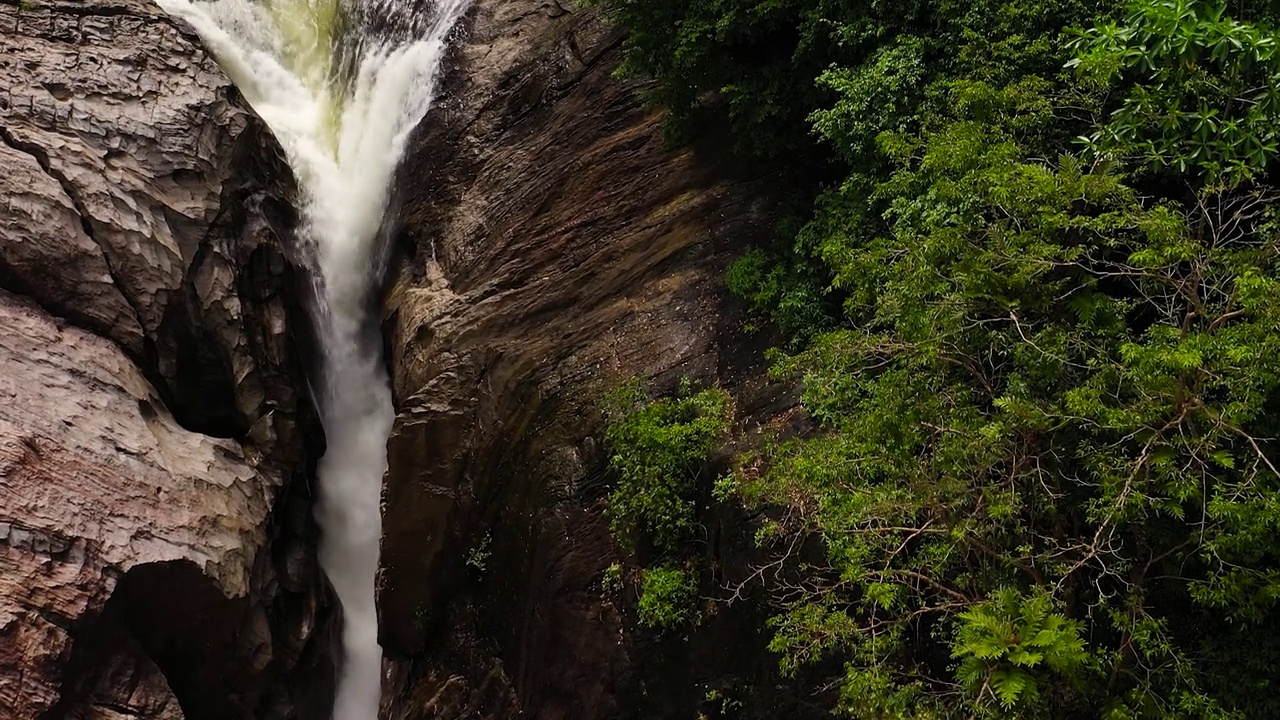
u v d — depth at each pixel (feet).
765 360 38.11
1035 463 24.26
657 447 37.27
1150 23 23.77
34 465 39.52
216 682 45.52
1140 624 22.34
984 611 22.68
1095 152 25.34
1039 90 28.91
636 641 36.50
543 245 49.11
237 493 47.19
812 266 37.68
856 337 27.99
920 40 33.30
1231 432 21.86
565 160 50.80
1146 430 22.13
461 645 45.39
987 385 25.26
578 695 38.06
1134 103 25.22
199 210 51.26
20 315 43.62
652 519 36.47
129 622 41.19
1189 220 25.45
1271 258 22.89
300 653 49.55
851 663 26.58
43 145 47.09
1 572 36.83
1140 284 24.84
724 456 35.83
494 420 45.62
